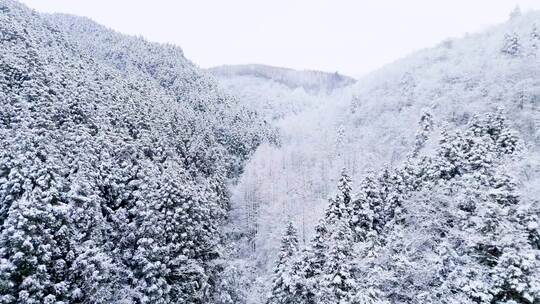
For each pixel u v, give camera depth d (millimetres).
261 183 81938
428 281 24438
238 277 42406
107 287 27922
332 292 26078
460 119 72312
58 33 121438
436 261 24438
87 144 44781
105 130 55844
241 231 69062
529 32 94000
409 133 78812
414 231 31141
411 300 25109
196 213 39562
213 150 87500
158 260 31328
